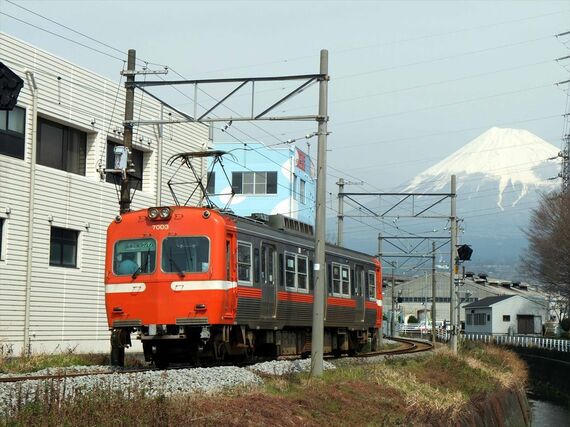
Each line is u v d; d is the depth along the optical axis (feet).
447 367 87.51
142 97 100.63
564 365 153.07
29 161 82.23
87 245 91.20
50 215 85.30
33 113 82.38
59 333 86.17
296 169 184.44
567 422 111.24
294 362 64.75
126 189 69.46
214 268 60.13
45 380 40.37
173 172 107.34
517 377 112.57
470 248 122.52
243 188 181.47
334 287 85.71
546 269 219.00
